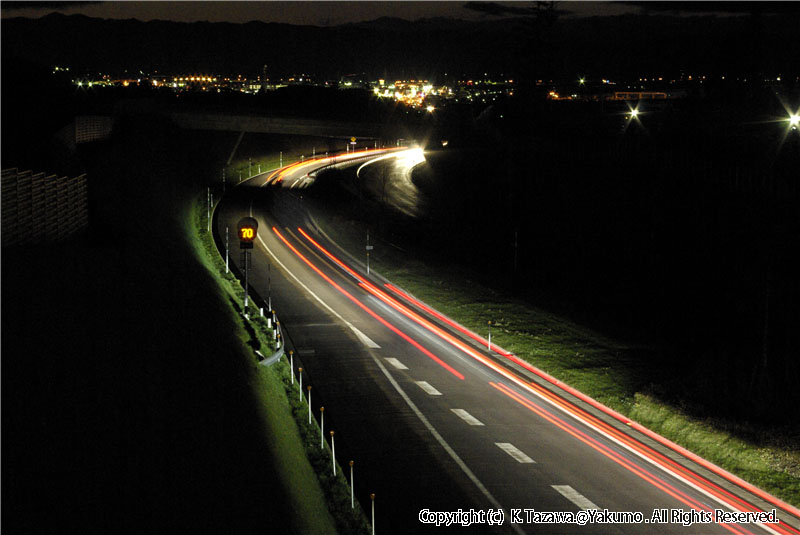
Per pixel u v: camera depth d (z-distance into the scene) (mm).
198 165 87250
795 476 22859
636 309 49469
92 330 21516
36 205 30641
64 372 17797
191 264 38875
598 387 31031
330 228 64375
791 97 106000
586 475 21984
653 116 104688
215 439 18375
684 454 24781
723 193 57094
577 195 72688
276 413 23594
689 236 56531
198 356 23922
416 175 103812
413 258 56500
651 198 63438
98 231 37406
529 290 51844
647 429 26875
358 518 18375
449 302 44719
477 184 91750
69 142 59281
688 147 74562
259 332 33312
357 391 28891
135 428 16531
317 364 32094
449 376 31406
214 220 61344
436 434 24719
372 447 23359
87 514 12492
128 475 14414
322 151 122688
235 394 22406
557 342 38031
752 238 51250
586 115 121750
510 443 24250
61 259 28531
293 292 44500
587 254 61719
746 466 23719
